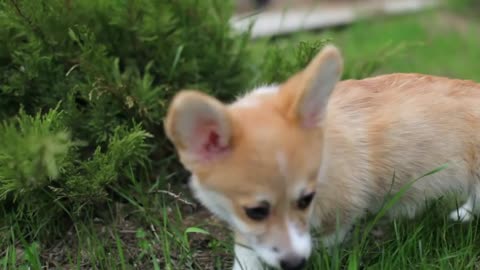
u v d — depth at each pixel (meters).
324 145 0.83
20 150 0.87
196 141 0.79
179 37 1.08
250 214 0.79
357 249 0.88
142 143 0.97
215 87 1.12
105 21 1.05
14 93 0.99
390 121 0.89
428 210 0.94
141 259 0.94
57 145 0.88
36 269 0.90
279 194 0.78
